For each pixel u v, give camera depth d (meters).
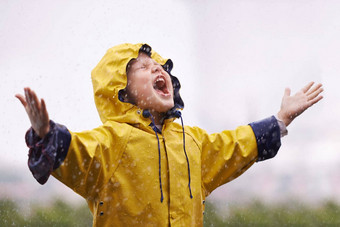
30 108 3.62
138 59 4.89
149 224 4.20
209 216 8.00
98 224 4.20
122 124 4.43
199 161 4.67
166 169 4.39
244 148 4.80
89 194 4.18
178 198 4.36
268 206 8.62
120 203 4.18
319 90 5.14
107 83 4.71
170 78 5.04
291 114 4.99
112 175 4.20
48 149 3.65
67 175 3.96
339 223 7.95
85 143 4.00
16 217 7.31
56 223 7.26
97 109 4.84
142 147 4.34
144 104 4.66
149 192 4.24
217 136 4.86
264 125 4.93
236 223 7.76
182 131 4.75
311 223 7.92
